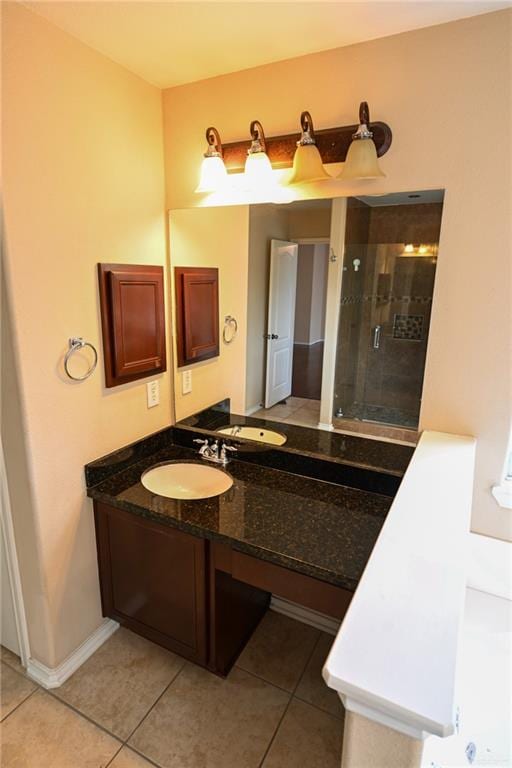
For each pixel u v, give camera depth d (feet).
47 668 5.53
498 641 5.04
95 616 6.05
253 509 5.09
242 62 5.07
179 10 4.06
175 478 6.34
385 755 2.18
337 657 2.28
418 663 2.25
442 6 3.94
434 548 3.15
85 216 5.00
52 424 4.96
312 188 5.15
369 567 2.96
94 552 5.84
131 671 5.78
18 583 5.39
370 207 4.97
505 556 4.99
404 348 5.09
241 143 5.40
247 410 6.34
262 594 6.61
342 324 5.41
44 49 4.28
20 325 4.45
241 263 5.87
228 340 6.29
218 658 5.40
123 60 5.03
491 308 4.57
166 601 5.47
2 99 3.98
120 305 5.57
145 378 6.27
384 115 4.62
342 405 5.62
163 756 4.80
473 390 4.82
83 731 5.03
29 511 4.95
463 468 4.25
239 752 4.85
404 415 5.24
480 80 4.16
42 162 4.43
